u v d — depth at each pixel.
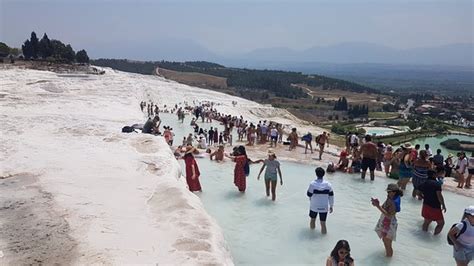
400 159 14.98
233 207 12.21
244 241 9.78
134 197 8.11
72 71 55.31
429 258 9.27
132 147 12.47
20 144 12.41
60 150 11.84
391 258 9.23
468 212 7.86
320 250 9.42
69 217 7.00
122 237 6.29
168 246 6.04
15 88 31.73
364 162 16.20
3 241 6.05
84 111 22.50
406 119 133.25
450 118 143.88
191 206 7.62
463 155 15.41
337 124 106.25
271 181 12.98
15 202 7.64
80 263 5.45
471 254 7.93
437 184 10.54
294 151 22.17
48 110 21.58
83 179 9.15
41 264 5.40
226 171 16.53
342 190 14.77
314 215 10.50
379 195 14.17
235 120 33.53
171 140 20.73
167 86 73.56
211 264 5.54
